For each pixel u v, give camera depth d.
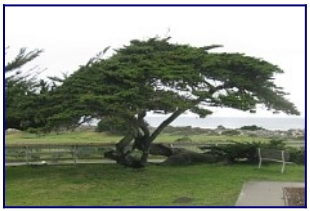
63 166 21.17
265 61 20.61
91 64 19.62
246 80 19.56
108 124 18.45
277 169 19.84
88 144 24.62
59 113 17.22
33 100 18.58
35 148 24.02
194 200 12.81
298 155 21.59
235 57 19.53
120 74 17.39
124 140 20.36
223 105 18.61
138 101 16.81
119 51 20.00
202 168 20.44
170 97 17.22
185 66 18.14
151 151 23.33
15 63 20.31
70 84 18.56
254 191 13.84
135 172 18.88
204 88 18.84
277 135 35.47
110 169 19.91
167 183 16.14
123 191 14.79
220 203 12.19
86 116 17.30
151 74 17.53
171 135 38.06
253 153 21.95
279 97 20.72
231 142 25.48
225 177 17.30
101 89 17.31
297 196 12.91
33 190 15.20
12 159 23.66
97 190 15.06
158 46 20.52
